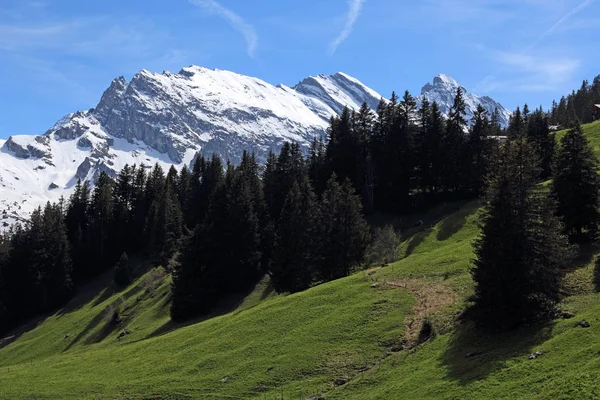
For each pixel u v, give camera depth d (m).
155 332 88.62
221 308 92.25
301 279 84.88
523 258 44.81
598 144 100.12
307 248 86.56
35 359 95.81
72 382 61.28
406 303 56.34
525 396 32.72
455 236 86.62
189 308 90.12
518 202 46.28
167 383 53.50
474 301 47.41
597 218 57.66
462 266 62.69
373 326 53.28
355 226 86.19
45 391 59.44
